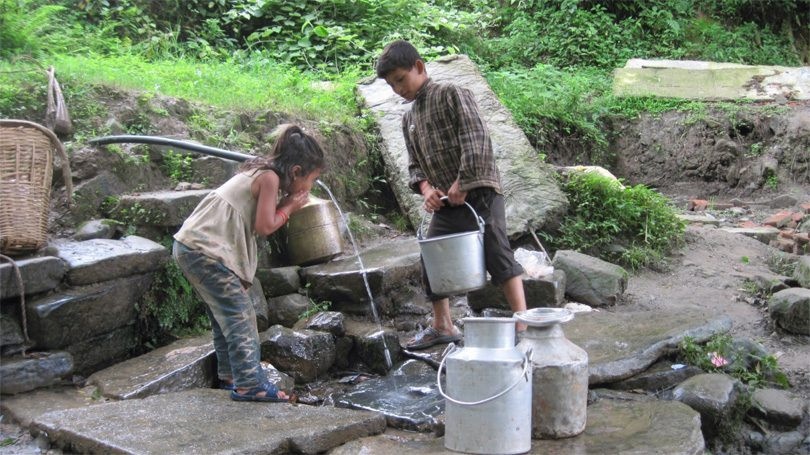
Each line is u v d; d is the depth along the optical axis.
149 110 5.73
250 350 4.01
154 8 9.05
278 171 4.07
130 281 4.61
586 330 4.84
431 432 3.79
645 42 11.44
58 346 4.30
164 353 4.56
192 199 5.16
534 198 6.26
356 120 6.91
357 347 4.78
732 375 4.56
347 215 6.21
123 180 5.29
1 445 3.59
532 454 3.40
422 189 4.55
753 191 8.77
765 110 9.09
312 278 5.22
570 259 5.61
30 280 4.19
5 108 5.21
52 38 7.05
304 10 9.43
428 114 4.36
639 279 6.02
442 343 4.82
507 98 8.79
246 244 4.12
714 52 11.43
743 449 4.19
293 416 3.74
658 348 4.50
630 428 3.68
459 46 10.55
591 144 9.05
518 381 3.33
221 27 9.38
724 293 5.81
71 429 3.52
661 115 9.37
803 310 5.13
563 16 11.40
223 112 6.13
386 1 9.54
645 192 6.56
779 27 12.62
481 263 4.19
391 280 5.20
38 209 4.35
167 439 3.40
